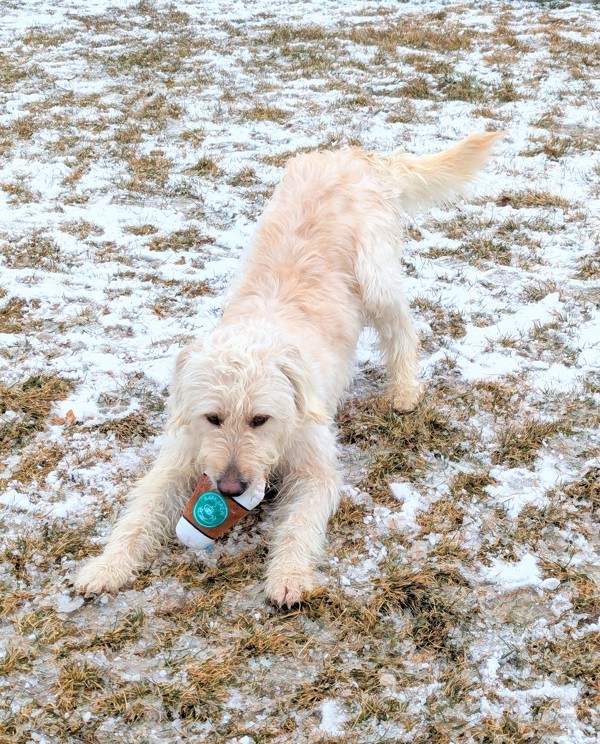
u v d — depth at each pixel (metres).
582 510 1.78
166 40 5.48
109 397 2.06
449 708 1.44
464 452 1.92
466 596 1.61
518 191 3.10
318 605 1.58
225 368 1.60
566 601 1.60
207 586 1.62
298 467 1.79
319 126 3.80
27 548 1.67
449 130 3.73
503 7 6.29
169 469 1.77
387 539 1.72
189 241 2.75
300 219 2.06
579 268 2.59
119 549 1.65
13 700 1.44
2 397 2.03
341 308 1.97
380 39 5.38
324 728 1.41
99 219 2.89
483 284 2.54
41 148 3.56
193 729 1.41
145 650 1.52
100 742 1.39
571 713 1.44
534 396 2.08
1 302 2.39
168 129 3.82
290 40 5.45
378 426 1.99
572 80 4.46
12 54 5.13
